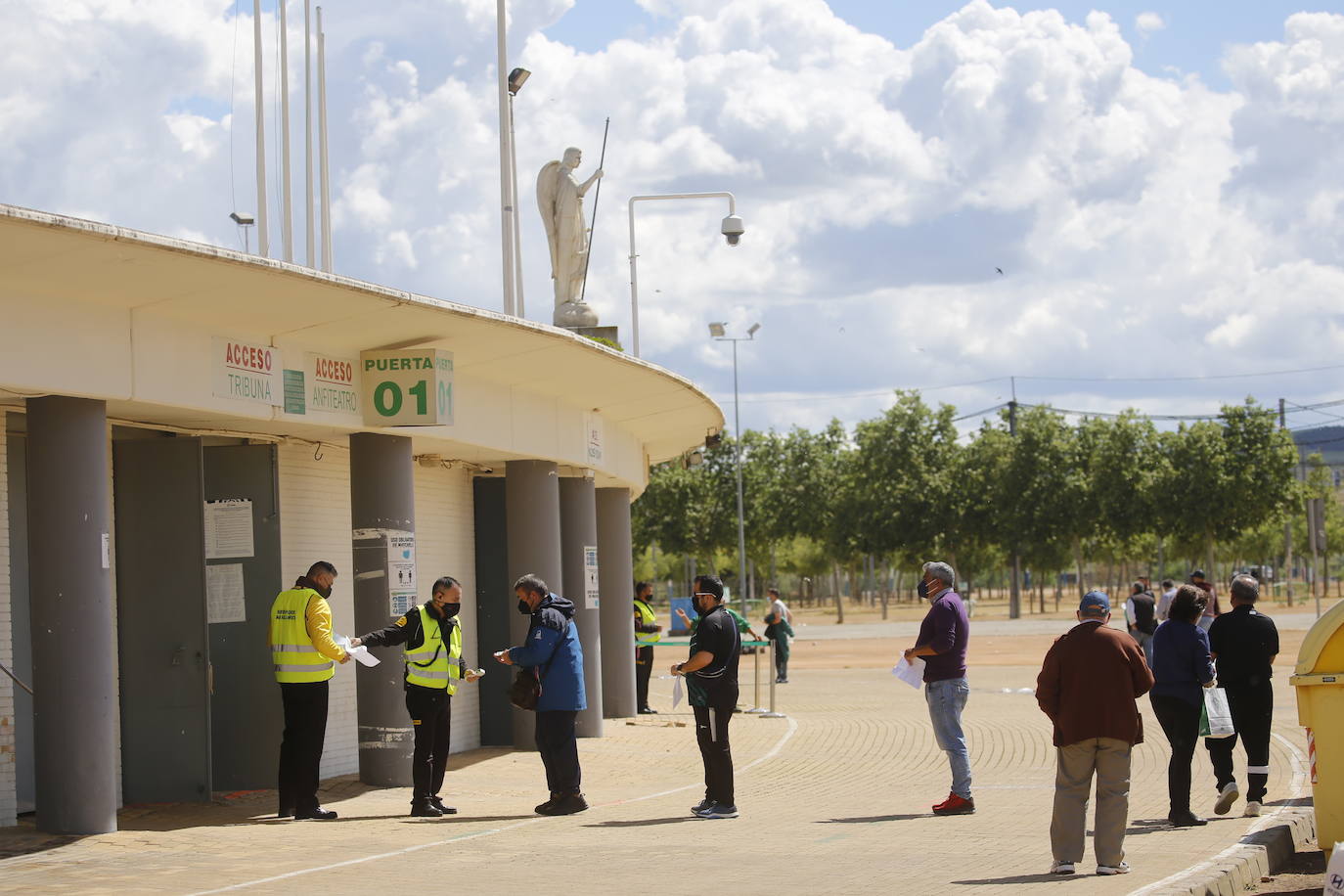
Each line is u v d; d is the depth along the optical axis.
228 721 13.75
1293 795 13.24
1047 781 14.70
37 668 10.56
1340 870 6.66
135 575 12.56
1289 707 22.56
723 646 12.12
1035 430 67.12
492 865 9.62
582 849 10.34
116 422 12.44
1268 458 62.22
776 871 9.30
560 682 12.45
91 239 9.14
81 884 8.84
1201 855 9.95
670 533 74.31
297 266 10.71
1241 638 11.98
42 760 10.63
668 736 19.50
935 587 12.54
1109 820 9.22
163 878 9.05
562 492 19.98
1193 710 11.52
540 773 15.91
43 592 10.49
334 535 15.28
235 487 13.87
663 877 9.04
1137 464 65.06
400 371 13.55
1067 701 9.35
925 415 69.69
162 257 9.77
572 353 15.70
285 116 21.53
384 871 9.38
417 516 17.56
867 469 70.00
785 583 118.19
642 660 23.97
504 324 13.49
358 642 12.31
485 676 19.16
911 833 11.10
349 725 15.38
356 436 14.05
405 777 14.16
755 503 73.75
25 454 11.57
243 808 12.53
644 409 20.83
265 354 12.27
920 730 20.16
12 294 9.88
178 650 12.49
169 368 11.16
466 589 18.92
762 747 18.06
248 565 13.82
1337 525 86.88
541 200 21.48
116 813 12.07
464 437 15.41
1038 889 8.55
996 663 35.53
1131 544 67.62
